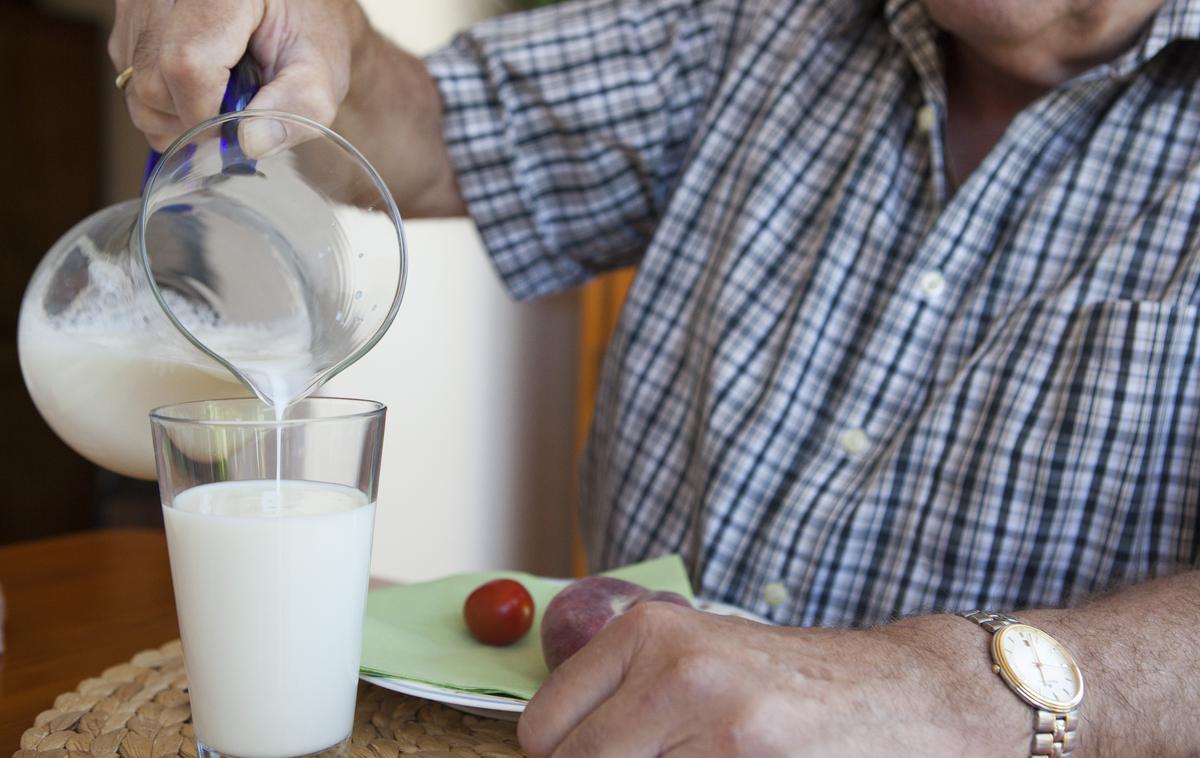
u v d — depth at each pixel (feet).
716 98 4.15
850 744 1.77
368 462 1.99
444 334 7.69
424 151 4.17
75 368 2.42
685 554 3.87
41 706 2.44
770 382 3.70
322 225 2.27
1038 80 3.51
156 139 2.57
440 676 2.34
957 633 2.09
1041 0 3.23
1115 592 2.52
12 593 3.36
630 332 4.13
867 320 3.66
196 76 2.30
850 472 3.51
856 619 3.43
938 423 3.34
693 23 4.29
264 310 2.27
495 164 4.28
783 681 1.80
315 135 2.20
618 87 4.22
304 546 1.88
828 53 3.99
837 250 3.69
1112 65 3.30
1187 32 3.19
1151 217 3.24
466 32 4.39
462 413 7.97
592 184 4.36
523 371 8.51
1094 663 2.11
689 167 4.13
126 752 2.15
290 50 2.67
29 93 12.46
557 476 8.98
